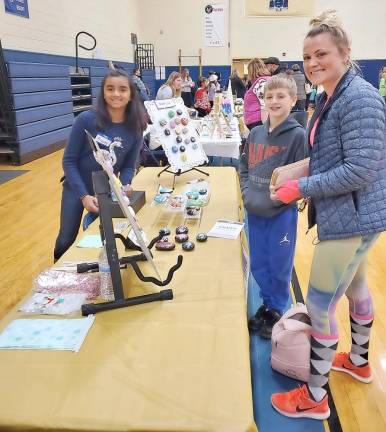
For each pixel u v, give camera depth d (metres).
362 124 1.14
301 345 1.67
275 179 1.36
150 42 13.48
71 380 0.94
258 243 2.00
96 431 0.82
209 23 13.16
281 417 1.57
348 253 1.28
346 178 1.17
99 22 9.52
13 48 6.09
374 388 1.76
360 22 12.83
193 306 1.22
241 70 13.49
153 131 3.10
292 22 13.00
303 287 2.63
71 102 7.72
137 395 0.89
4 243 3.31
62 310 1.22
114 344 1.06
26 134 6.10
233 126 4.84
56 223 3.73
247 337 1.08
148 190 2.49
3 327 1.15
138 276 1.31
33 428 0.83
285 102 1.82
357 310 1.69
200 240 1.67
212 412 0.84
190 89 10.08
